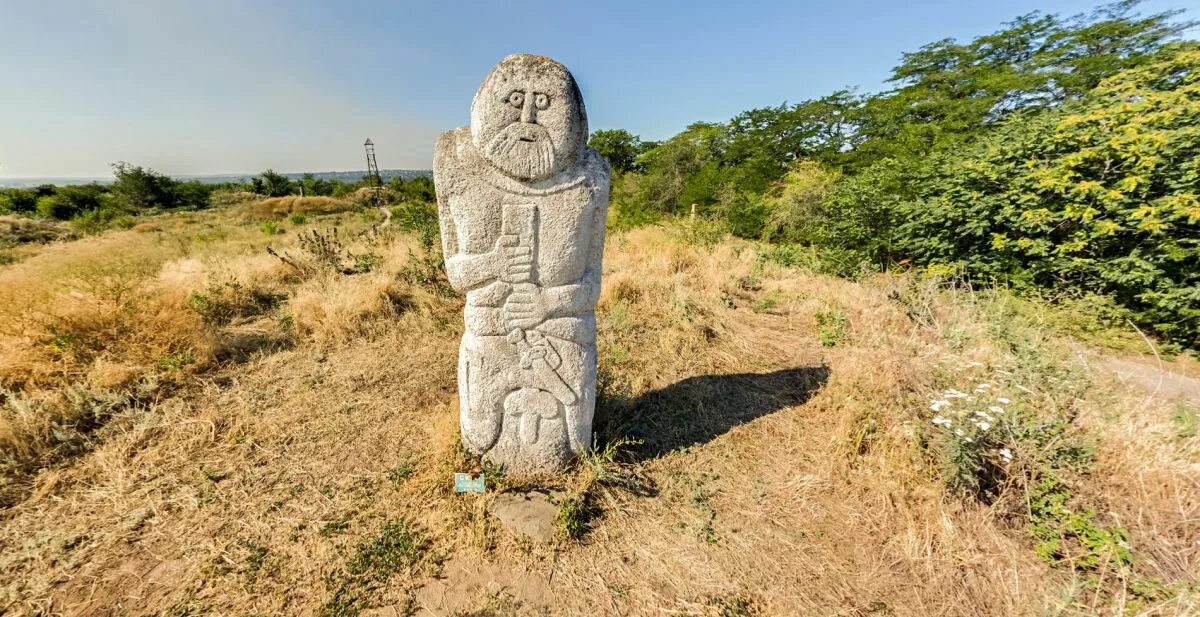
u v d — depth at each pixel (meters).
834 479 2.75
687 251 7.53
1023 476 2.37
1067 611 1.89
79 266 5.12
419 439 3.09
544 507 2.47
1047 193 5.31
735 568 2.22
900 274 6.53
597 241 2.41
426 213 8.51
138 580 2.09
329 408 3.41
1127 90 5.12
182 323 4.09
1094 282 5.06
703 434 3.20
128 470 2.72
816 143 18.05
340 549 2.25
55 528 2.32
